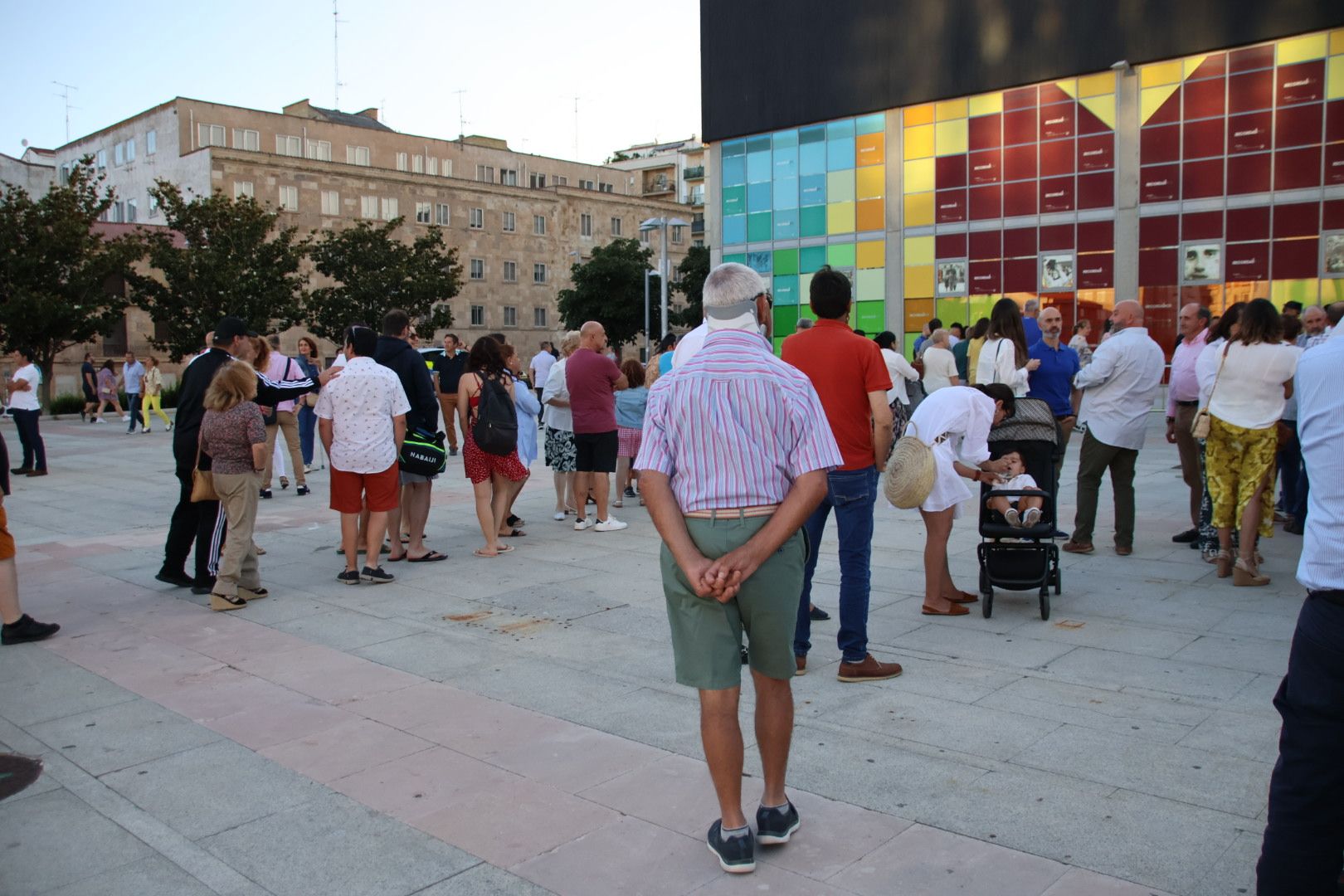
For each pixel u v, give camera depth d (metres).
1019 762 4.13
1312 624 2.67
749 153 28.17
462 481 13.91
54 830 3.72
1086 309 23.16
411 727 4.71
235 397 6.94
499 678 5.44
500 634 6.31
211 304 35.22
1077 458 14.80
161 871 3.42
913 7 24.81
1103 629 6.06
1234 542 7.91
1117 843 3.43
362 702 5.07
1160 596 6.80
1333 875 2.68
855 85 25.89
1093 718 4.61
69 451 19.86
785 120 27.19
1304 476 8.62
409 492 8.55
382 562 8.61
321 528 10.39
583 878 3.31
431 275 43.00
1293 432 8.63
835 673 5.39
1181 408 8.34
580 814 3.78
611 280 55.06
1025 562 6.21
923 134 25.12
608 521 9.98
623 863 3.40
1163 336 22.23
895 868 3.31
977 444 6.24
